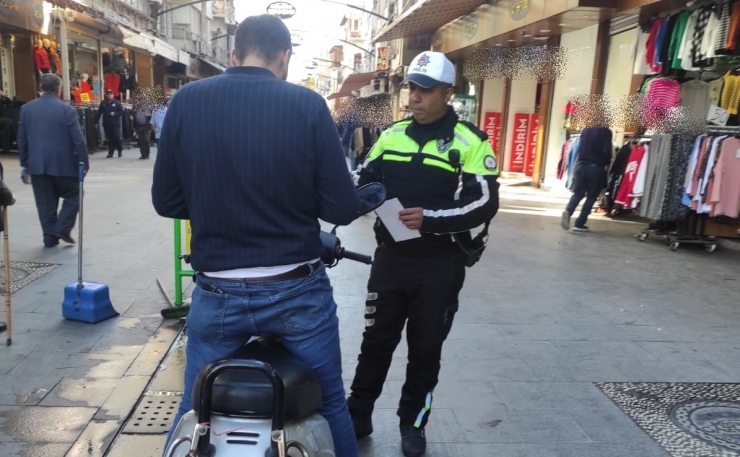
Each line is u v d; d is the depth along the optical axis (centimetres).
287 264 195
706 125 792
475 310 514
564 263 692
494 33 1384
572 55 1223
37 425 310
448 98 269
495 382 377
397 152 276
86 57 2270
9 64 1706
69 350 401
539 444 309
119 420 318
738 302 554
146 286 543
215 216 192
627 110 886
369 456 296
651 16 948
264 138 187
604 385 377
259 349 203
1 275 553
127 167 1557
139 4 2886
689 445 310
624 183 866
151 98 895
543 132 1397
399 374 388
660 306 537
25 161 643
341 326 467
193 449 165
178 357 397
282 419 169
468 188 267
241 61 203
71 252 652
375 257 295
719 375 395
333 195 200
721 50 762
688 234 805
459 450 302
